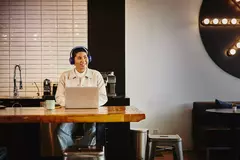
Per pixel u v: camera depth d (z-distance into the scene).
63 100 3.72
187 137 6.05
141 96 6.02
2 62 5.87
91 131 3.30
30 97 5.45
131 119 2.79
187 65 6.04
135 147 5.31
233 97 6.08
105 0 5.76
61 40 5.90
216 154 5.50
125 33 5.98
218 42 6.03
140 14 5.99
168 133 6.02
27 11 5.87
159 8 6.00
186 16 6.01
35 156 3.67
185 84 6.05
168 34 6.01
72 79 3.81
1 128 3.61
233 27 6.02
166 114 6.05
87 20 5.86
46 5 5.88
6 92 5.88
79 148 2.88
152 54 6.01
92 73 3.88
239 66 6.04
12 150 3.62
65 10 5.89
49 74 5.90
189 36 6.02
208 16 5.99
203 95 6.07
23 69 5.88
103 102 3.82
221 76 6.07
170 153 5.68
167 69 6.03
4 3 5.84
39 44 5.88
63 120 2.77
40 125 3.76
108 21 5.77
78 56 3.81
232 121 4.63
